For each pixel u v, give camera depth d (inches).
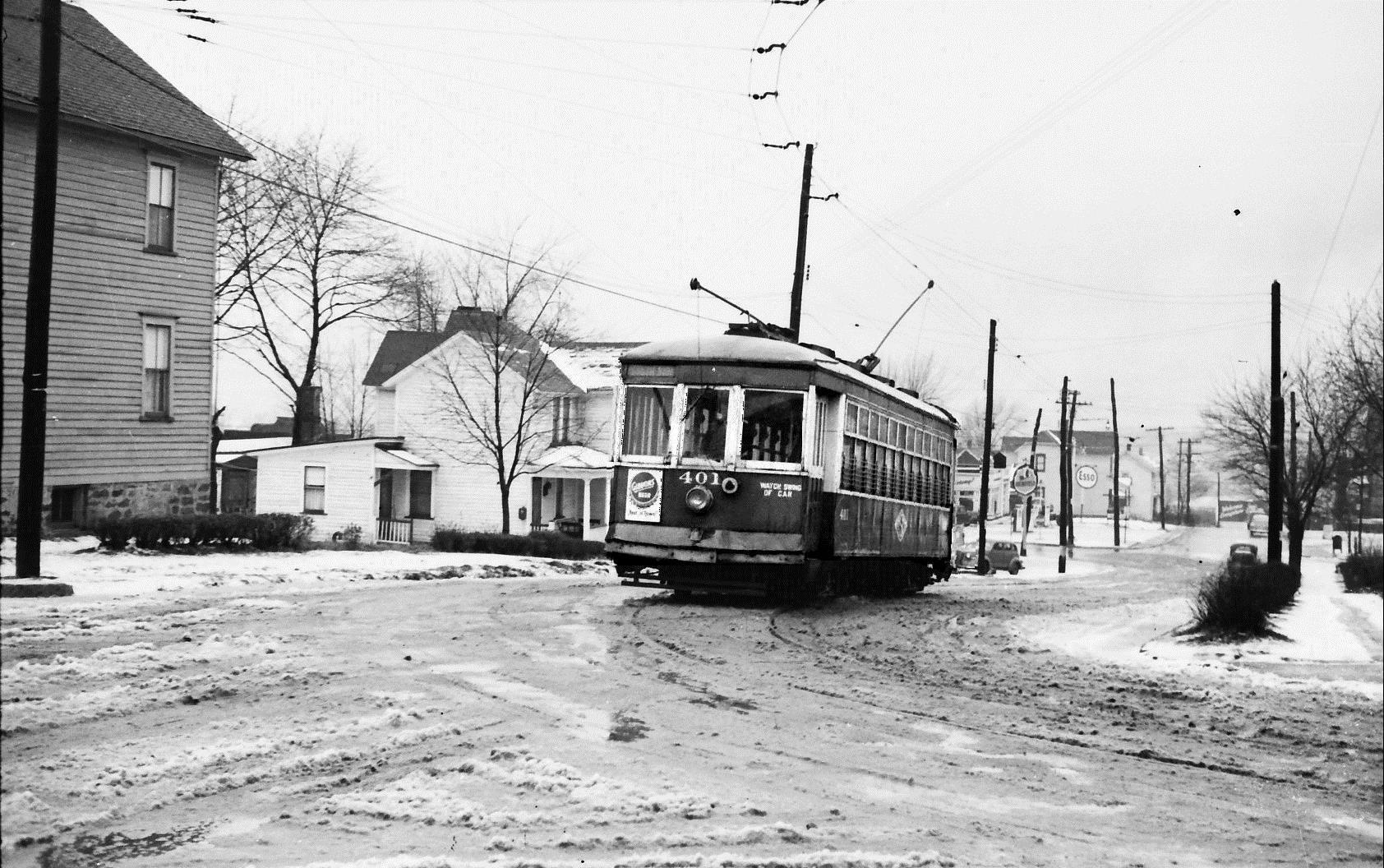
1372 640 642.8
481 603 647.1
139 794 251.8
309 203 1653.5
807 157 1173.1
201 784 260.2
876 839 249.9
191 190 1002.7
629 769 294.5
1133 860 249.9
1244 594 669.9
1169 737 382.3
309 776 272.1
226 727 309.9
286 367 1784.0
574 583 844.6
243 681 369.4
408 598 658.2
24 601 537.3
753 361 674.2
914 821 266.8
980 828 265.3
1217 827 281.3
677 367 682.8
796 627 617.9
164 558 773.3
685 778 288.8
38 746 282.0
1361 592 1104.2
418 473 1630.2
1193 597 978.7
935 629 663.1
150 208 968.9
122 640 435.2
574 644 502.6
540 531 1486.2
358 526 1536.7
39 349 597.0
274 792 258.2
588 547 1323.8
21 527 593.3
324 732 308.0
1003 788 303.9
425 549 1366.9
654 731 340.5
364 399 2709.2
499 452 1454.2
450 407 1574.8
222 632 468.8
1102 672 519.5
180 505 995.9
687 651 503.2
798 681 445.1
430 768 282.5
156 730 303.3
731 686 425.4
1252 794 316.2
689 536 666.8
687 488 669.9
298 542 922.7
